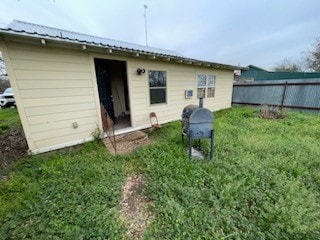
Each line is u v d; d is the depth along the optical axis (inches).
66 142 165.9
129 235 71.5
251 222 75.7
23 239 69.2
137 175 117.6
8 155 149.9
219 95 365.1
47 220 77.3
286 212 77.2
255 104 393.1
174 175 110.4
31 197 92.2
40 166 126.3
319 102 299.7
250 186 97.6
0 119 305.3
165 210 81.0
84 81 167.6
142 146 165.5
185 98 284.4
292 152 138.7
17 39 127.1
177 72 261.1
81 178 110.1
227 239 67.9
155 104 239.8
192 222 74.5
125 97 283.1
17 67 132.1
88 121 176.7
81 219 77.1
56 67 149.5
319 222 72.1
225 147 153.6
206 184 101.3
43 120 150.2
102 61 224.8
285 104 344.2
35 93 142.9
